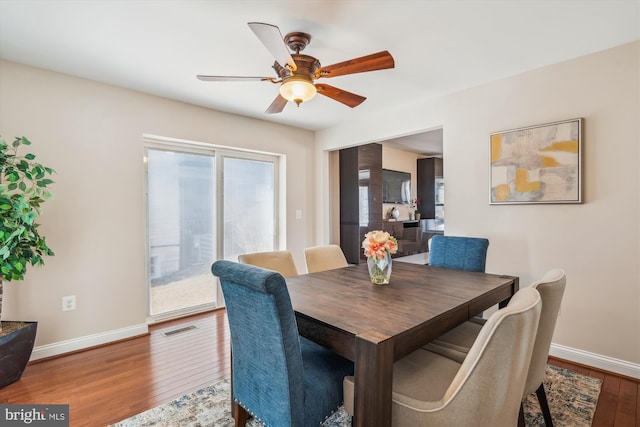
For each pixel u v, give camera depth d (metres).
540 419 1.72
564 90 2.39
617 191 2.19
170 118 3.18
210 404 1.89
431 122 3.19
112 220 2.81
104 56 2.29
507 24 1.91
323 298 1.63
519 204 2.62
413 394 1.21
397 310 1.42
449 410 1.02
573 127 2.33
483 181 2.82
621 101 2.16
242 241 3.95
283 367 1.17
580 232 2.34
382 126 3.66
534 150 2.51
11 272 2.00
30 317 2.42
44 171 2.20
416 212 7.07
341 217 5.20
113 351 2.61
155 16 1.80
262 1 1.67
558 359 2.43
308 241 4.48
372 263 1.95
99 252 2.75
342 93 2.18
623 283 2.17
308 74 1.98
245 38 2.04
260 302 1.17
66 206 2.58
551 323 1.34
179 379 2.17
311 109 3.53
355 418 1.13
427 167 7.19
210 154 3.67
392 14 1.80
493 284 1.89
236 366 1.49
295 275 2.42
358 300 1.59
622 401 1.87
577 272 2.35
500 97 2.71
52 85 2.52
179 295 3.45
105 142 2.78
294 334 1.18
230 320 1.44
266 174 4.18
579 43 2.14
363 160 5.11
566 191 2.37
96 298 2.72
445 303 1.52
